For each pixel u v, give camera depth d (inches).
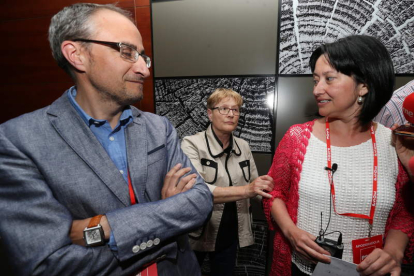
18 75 89.0
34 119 28.4
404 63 59.7
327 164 36.2
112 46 28.3
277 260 42.9
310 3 63.8
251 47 70.1
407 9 57.7
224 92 57.2
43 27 83.4
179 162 36.4
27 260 23.9
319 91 34.7
